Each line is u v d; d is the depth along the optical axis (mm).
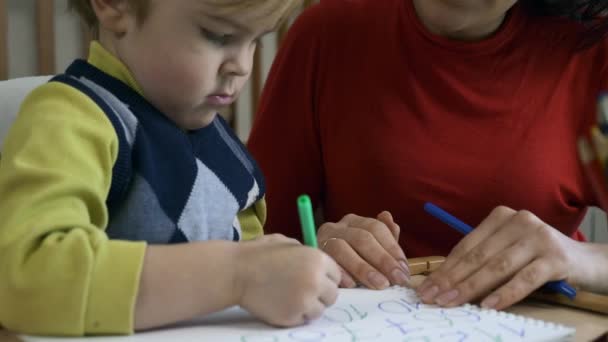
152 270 493
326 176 1119
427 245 1025
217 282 507
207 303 505
